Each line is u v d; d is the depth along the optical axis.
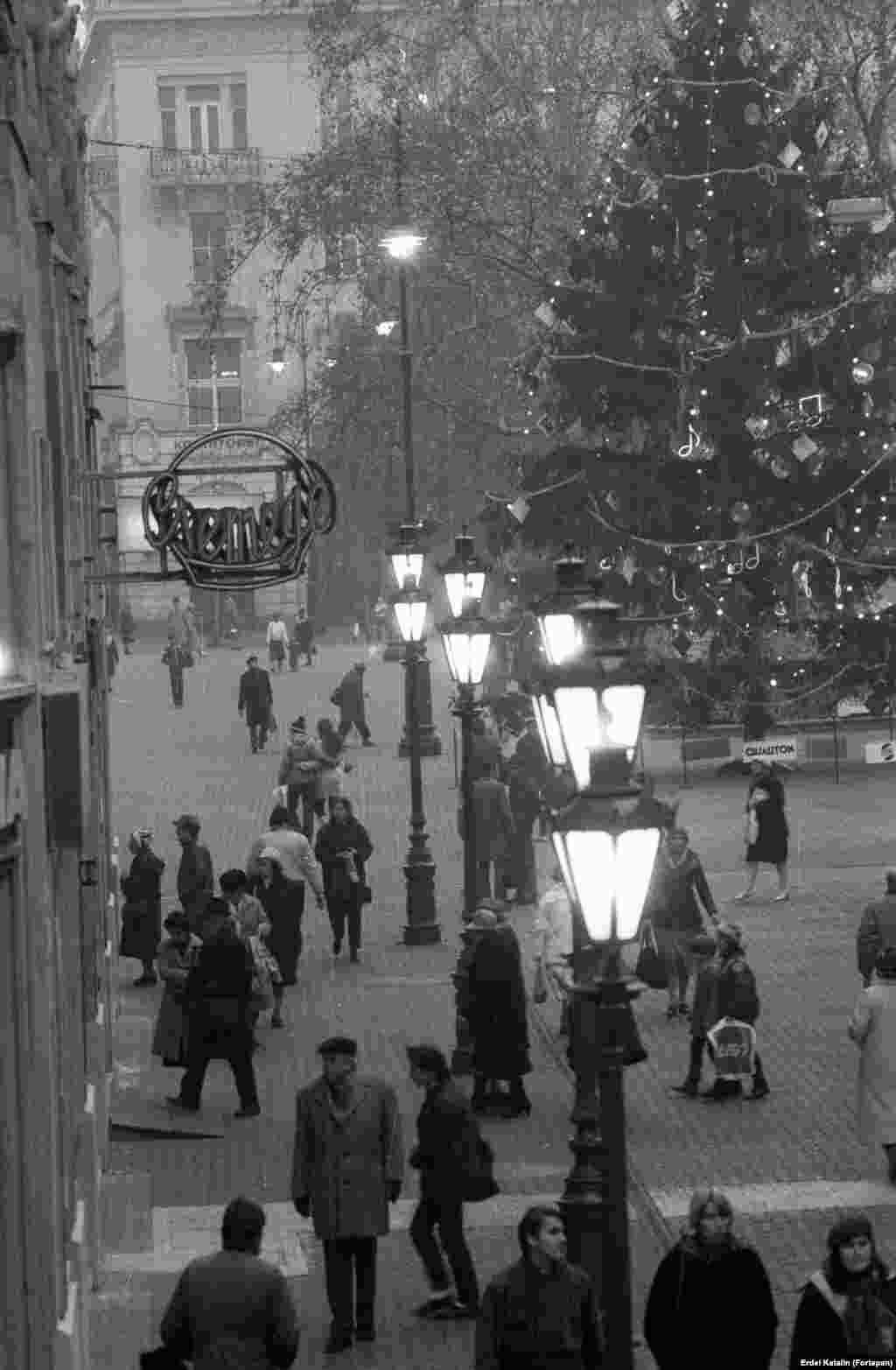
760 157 56.19
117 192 124.31
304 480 24.14
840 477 56.38
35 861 16.73
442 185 67.88
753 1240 24.02
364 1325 21.86
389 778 60.59
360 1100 21.55
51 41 22.48
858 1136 26.27
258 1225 17.44
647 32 73.81
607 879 16.44
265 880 37.66
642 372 56.69
